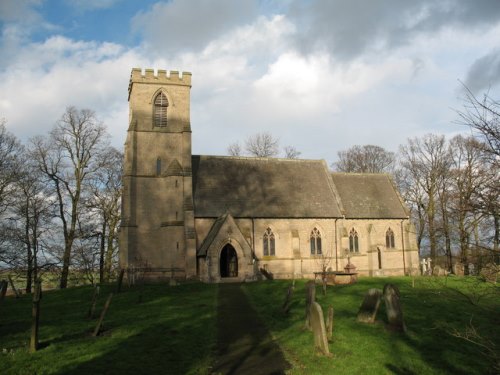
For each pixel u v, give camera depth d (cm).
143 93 5584
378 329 2403
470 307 2905
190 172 5412
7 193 4988
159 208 5338
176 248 5159
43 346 2109
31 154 5509
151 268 5153
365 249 6025
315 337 2097
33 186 5403
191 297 3572
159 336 2320
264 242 5553
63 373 1769
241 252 4922
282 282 4353
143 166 5391
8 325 2600
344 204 6138
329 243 5806
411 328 2436
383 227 6156
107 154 6066
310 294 2464
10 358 1925
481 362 1916
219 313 2916
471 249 1382
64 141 5775
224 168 5944
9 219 5144
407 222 6262
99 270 6097
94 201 6125
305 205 5856
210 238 4997
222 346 2188
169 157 5494
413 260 6122
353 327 2433
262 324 2614
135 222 5234
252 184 5875
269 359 1986
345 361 1917
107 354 2006
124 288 4153
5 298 3919
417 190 6719
